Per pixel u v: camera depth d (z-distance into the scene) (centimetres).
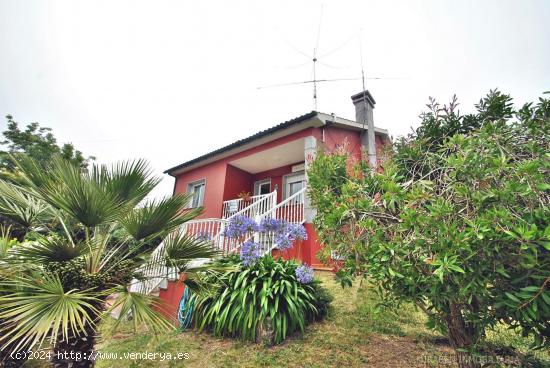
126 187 319
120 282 299
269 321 361
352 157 509
